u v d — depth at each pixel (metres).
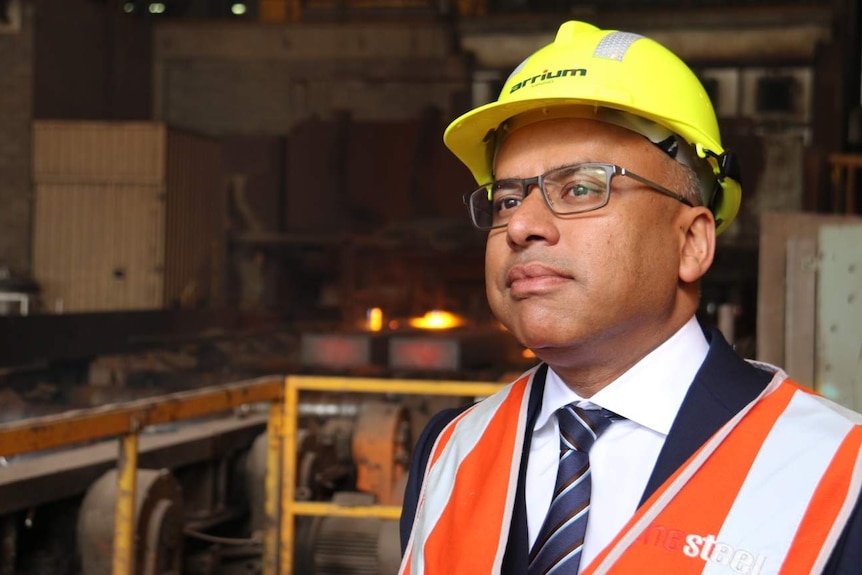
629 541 1.27
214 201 21.73
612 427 1.43
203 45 27.12
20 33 22.03
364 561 5.18
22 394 11.37
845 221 5.02
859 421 1.29
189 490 5.44
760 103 24.52
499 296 1.50
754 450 1.29
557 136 1.43
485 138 1.60
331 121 23.61
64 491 4.22
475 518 1.45
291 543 4.55
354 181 23.41
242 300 23.98
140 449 4.82
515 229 1.41
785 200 18.70
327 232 23.56
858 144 25.00
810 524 1.21
